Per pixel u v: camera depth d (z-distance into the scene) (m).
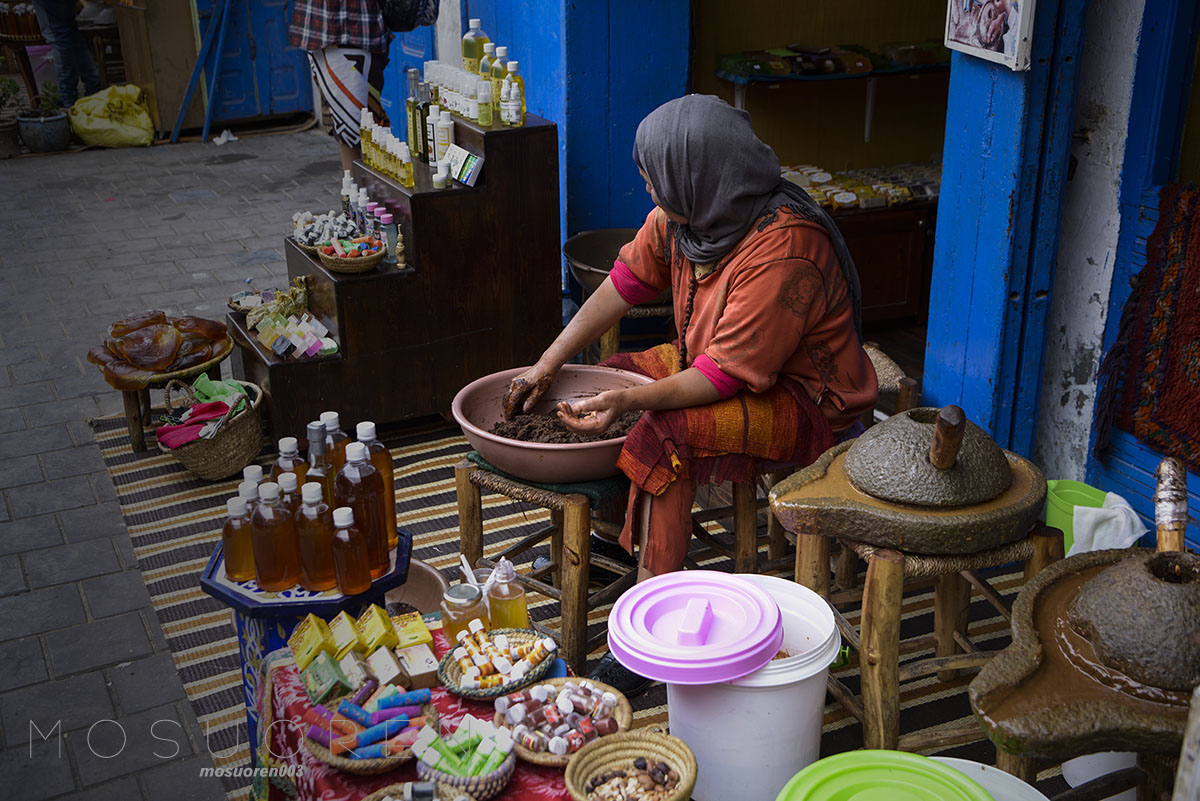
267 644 2.38
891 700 2.34
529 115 4.30
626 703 2.05
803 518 2.29
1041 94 2.92
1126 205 2.97
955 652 2.81
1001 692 1.73
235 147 8.78
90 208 7.20
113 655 3.00
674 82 4.71
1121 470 3.17
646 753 1.93
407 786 1.80
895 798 1.85
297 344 4.00
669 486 2.67
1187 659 1.69
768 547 3.54
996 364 3.19
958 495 2.23
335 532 2.33
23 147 8.55
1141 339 3.01
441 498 3.88
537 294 4.32
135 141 8.73
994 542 2.23
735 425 2.65
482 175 4.09
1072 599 1.96
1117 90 2.93
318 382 4.02
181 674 2.92
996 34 2.91
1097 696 1.73
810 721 2.27
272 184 7.79
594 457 2.67
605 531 3.16
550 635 2.92
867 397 2.77
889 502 2.27
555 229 4.26
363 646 2.21
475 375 4.30
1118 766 2.30
